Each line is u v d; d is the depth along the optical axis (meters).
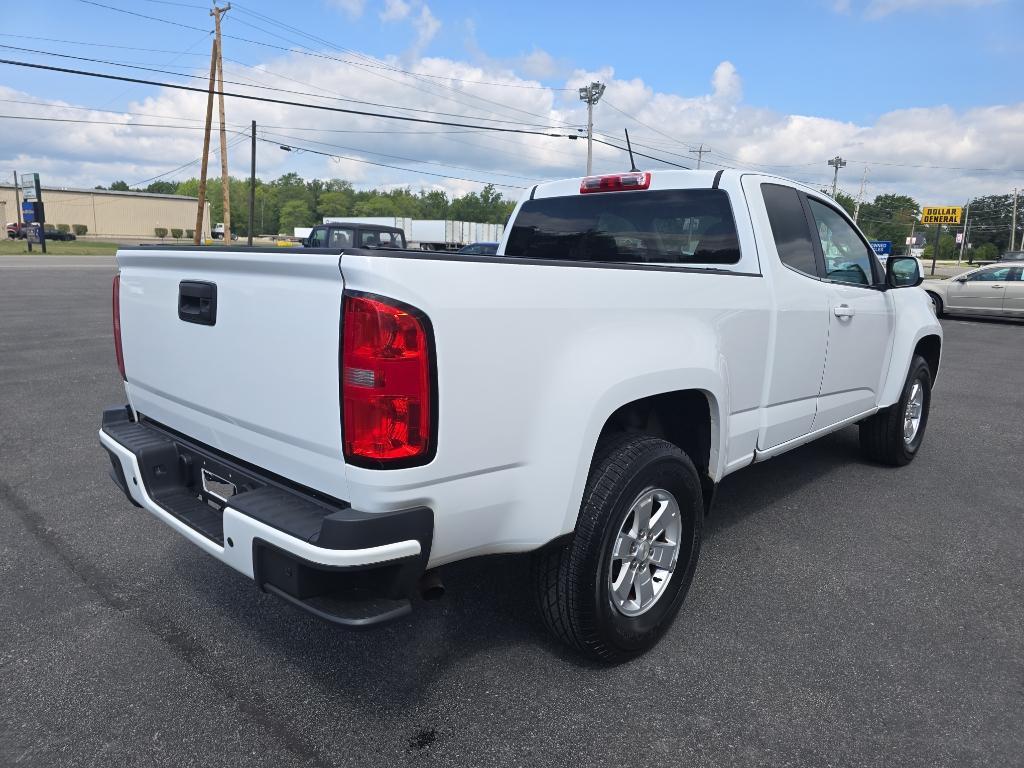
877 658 3.03
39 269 30.70
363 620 2.16
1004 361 12.05
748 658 3.02
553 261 2.59
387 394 2.12
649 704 2.71
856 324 4.52
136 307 3.16
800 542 4.21
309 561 2.12
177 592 3.51
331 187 162.88
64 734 2.50
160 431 3.19
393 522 2.16
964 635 3.22
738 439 3.54
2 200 80.81
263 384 2.46
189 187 155.25
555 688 2.79
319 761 2.39
